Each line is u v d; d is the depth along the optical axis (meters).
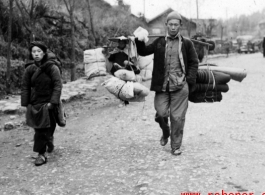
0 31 14.49
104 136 6.31
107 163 4.83
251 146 5.32
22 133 6.87
